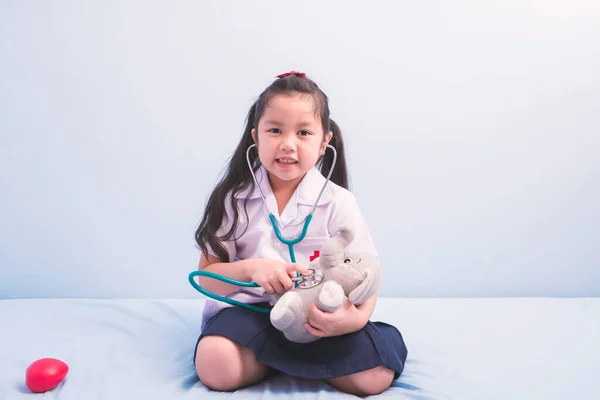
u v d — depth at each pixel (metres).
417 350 1.24
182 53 1.83
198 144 1.85
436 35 1.87
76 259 1.84
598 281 1.91
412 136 1.88
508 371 1.12
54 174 1.81
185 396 0.96
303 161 1.11
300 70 1.86
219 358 0.99
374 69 1.87
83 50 1.81
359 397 1.00
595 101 1.87
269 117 1.09
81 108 1.81
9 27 1.78
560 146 1.89
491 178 1.89
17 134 1.80
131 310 1.51
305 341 0.98
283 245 1.18
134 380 1.05
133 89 1.83
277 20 1.85
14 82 1.79
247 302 1.13
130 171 1.84
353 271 0.95
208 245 1.20
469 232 1.90
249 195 1.21
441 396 0.98
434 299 1.68
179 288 1.88
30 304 1.56
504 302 1.64
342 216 1.20
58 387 1.02
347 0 1.86
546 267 1.91
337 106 1.87
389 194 1.89
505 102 1.88
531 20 1.87
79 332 1.35
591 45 1.87
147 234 1.86
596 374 1.10
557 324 1.43
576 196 1.89
